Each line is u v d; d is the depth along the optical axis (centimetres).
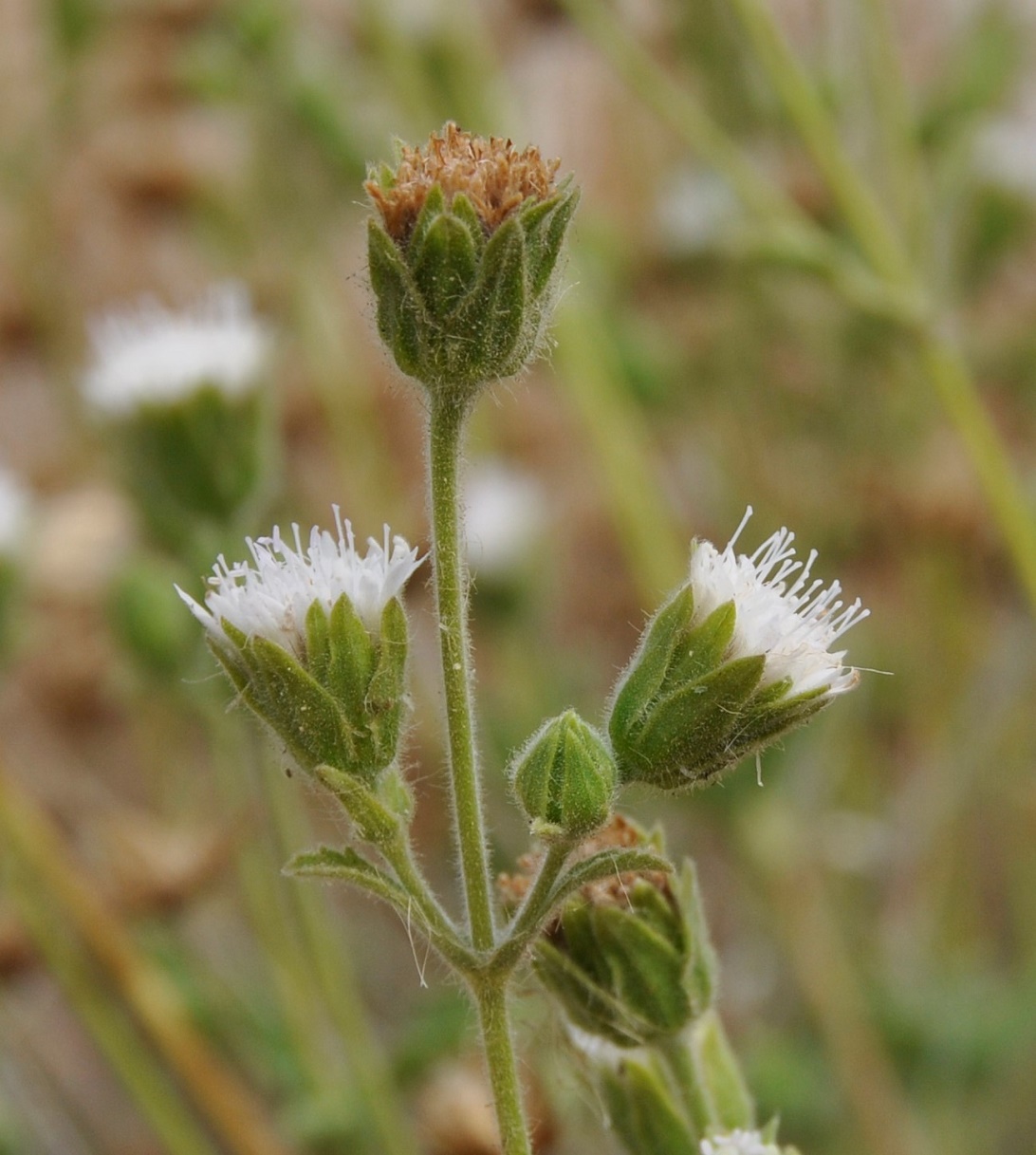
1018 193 36
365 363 45
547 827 18
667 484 44
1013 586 40
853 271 28
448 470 18
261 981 33
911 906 37
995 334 42
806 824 32
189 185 46
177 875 28
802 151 35
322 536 19
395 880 18
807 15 40
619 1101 20
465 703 18
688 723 18
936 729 38
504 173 18
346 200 40
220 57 41
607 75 47
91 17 43
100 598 36
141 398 26
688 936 20
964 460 38
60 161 45
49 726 38
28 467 44
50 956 26
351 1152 27
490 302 18
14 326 46
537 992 20
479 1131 23
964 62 37
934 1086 33
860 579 40
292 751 19
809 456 41
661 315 44
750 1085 31
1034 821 38
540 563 37
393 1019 33
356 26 41
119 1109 32
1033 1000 33
